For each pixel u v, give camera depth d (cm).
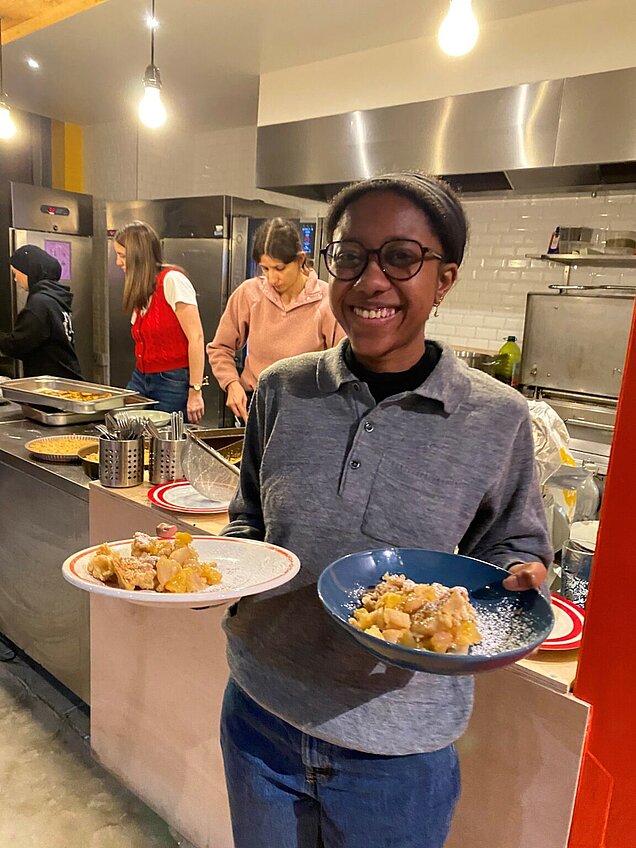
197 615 154
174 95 406
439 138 295
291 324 262
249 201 388
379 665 88
